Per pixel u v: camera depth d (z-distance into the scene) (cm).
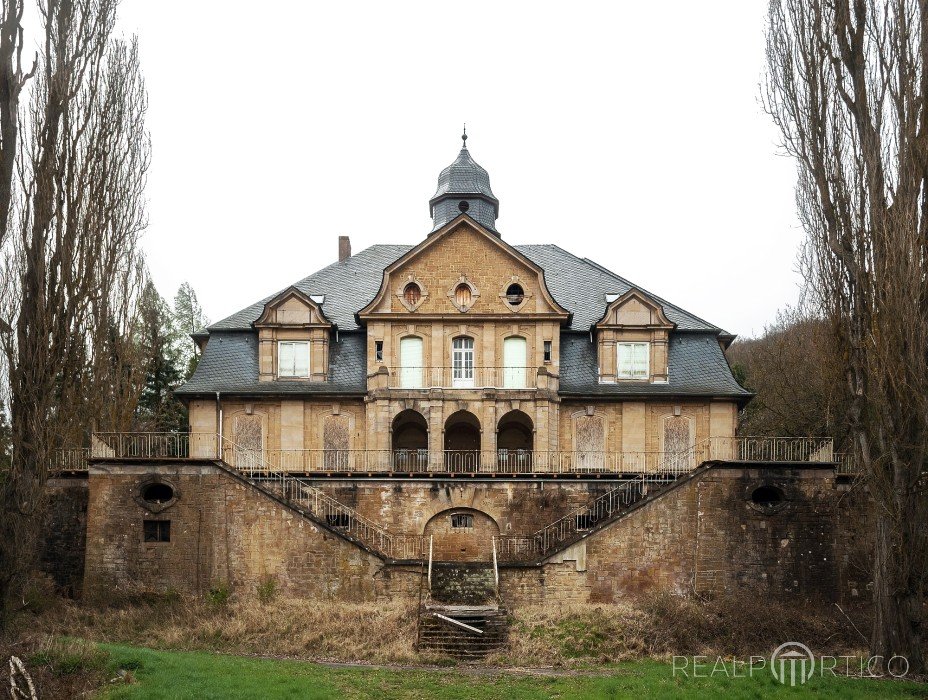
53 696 2161
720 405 4038
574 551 3322
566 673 2598
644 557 3341
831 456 3472
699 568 3347
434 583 3284
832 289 2831
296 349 4106
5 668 2236
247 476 3497
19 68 2667
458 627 2917
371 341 4047
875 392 2633
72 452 3609
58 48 2934
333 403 4044
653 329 4112
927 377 2584
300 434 4012
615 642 2891
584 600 3300
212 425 4006
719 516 3375
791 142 2947
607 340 4112
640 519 3356
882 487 2619
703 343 4212
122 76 3366
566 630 2955
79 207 2903
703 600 3294
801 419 4806
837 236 2819
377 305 4069
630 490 3716
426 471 3938
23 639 2442
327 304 4388
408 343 4084
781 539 3375
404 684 2411
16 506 2628
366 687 2353
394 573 3306
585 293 4469
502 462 4050
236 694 2166
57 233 2816
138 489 3366
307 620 3008
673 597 3244
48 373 2734
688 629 3002
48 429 2719
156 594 3288
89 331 3734
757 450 3741
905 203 2602
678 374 4119
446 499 3709
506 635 2905
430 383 4025
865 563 3341
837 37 2841
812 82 2873
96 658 2341
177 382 6253
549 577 3303
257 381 4062
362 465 3981
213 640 2873
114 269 3781
